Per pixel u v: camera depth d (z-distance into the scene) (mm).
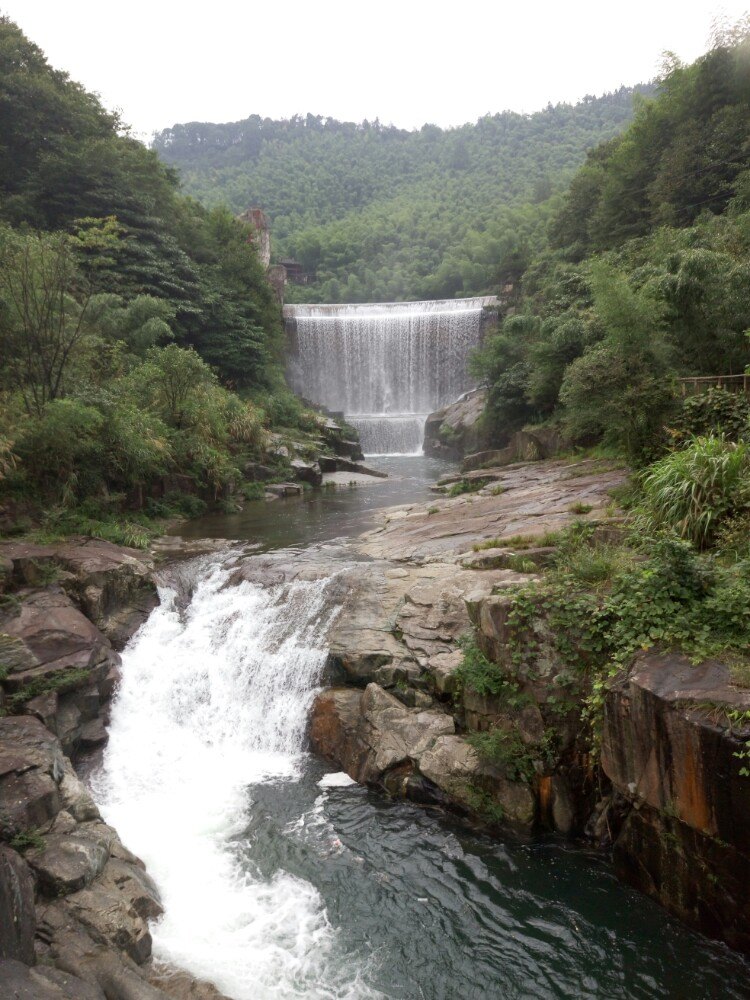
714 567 8250
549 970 6516
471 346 46781
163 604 14594
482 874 7844
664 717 6672
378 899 7570
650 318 16031
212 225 47250
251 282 45094
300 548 16984
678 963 6414
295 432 34938
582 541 11047
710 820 6305
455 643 10461
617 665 7656
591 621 8289
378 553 15430
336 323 48906
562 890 7500
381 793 9508
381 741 9742
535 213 100000
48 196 35312
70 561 13906
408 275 101312
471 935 7000
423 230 119562
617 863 7621
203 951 6832
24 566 13094
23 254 18359
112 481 20172
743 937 6289
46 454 17422
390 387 49219
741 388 14477
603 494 15727
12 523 15961
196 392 26719
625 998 6145
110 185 37188
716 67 34062
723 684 6641
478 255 89500
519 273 50188
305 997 6332
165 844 8641
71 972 5816
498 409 32031
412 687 10289
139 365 25672
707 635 7375
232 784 10078
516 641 8875
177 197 49156
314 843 8570
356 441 40906
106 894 6910
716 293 15719
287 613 12914
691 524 9625
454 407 43500
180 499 22547
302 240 110500
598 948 6695
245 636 12805
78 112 39406
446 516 17891
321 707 10820
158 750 11055
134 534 17797
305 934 7098
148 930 6859
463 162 174500
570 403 17844
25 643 11180
